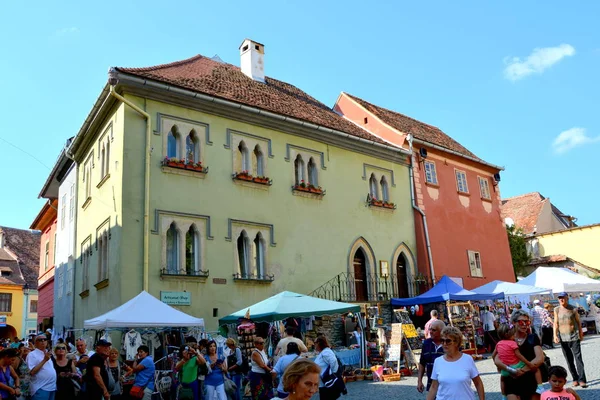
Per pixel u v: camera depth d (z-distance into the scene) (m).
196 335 15.81
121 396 11.02
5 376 9.57
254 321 15.03
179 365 10.98
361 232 22.95
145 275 16.14
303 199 21.14
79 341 11.98
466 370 6.28
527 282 21.83
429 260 24.91
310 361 3.79
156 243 16.69
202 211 17.94
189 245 17.62
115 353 10.98
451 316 19.17
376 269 23.02
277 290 19.38
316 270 20.80
